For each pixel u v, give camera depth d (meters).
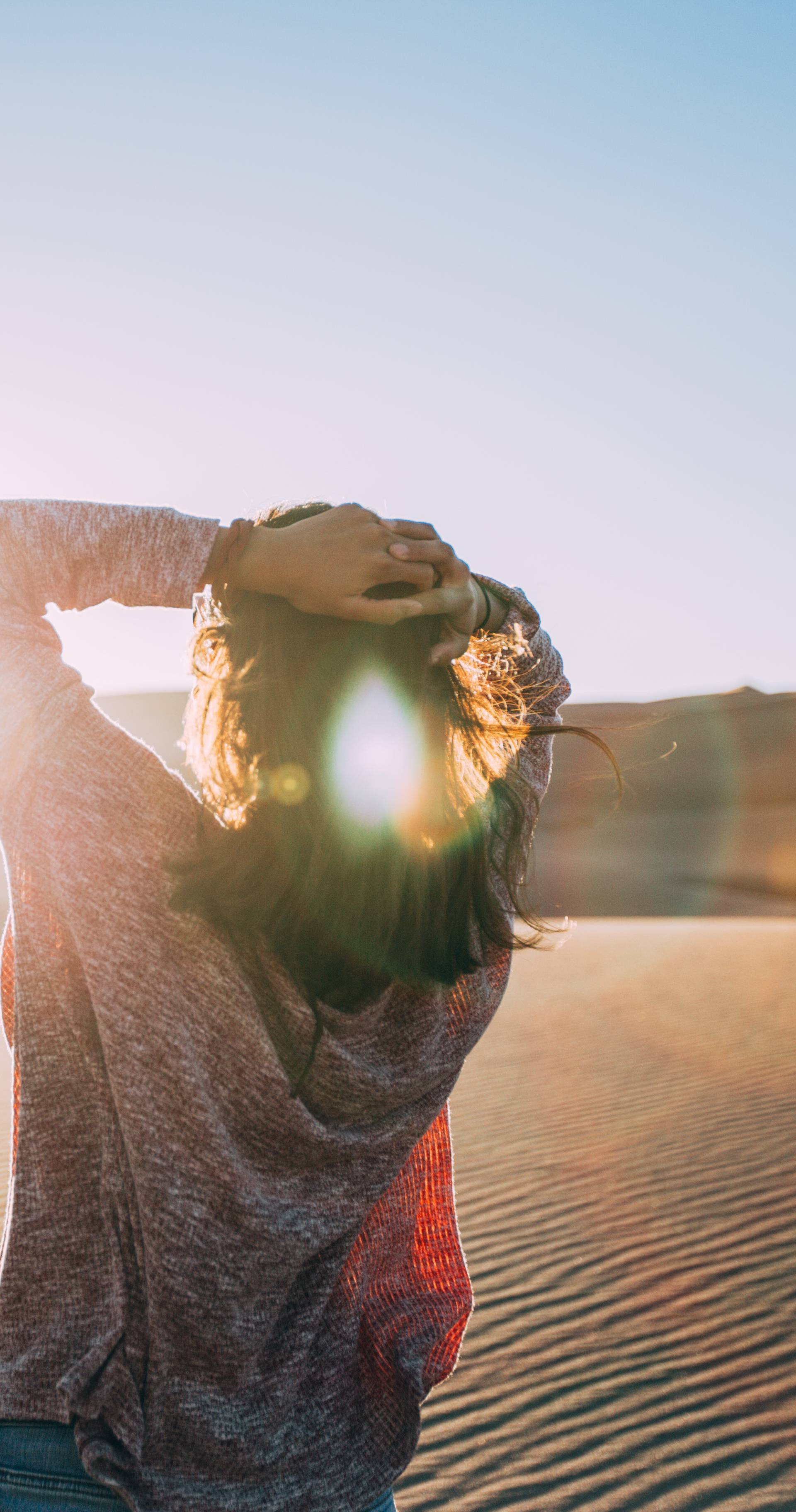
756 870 41.25
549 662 1.47
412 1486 3.01
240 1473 1.09
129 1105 1.04
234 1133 1.07
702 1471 3.02
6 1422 1.08
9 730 1.09
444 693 1.19
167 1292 1.04
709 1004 11.91
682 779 67.06
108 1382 1.05
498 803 1.27
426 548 1.07
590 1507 2.86
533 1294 4.35
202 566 1.09
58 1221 1.10
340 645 1.11
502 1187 5.74
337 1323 1.24
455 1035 1.24
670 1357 3.74
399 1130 1.18
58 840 1.07
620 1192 5.57
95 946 1.05
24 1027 1.11
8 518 1.14
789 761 69.31
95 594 1.14
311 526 1.08
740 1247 4.73
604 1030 10.62
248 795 1.06
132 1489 1.04
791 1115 6.91
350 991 1.10
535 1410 3.43
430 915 1.11
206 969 1.06
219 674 1.16
